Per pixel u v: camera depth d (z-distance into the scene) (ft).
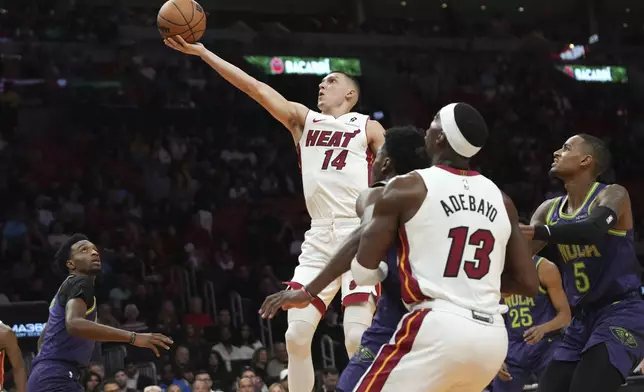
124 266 44.73
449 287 10.97
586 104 69.92
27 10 60.80
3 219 49.29
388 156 12.94
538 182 62.03
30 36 59.06
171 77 61.41
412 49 68.13
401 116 65.31
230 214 53.26
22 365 19.25
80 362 18.69
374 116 65.16
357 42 67.00
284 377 27.66
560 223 15.71
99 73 59.72
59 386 18.30
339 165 17.28
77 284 18.33
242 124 62.03
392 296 12.67
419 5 71.92
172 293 44.80
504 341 11.19
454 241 11.07
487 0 73.00
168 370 34.91
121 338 17.71
